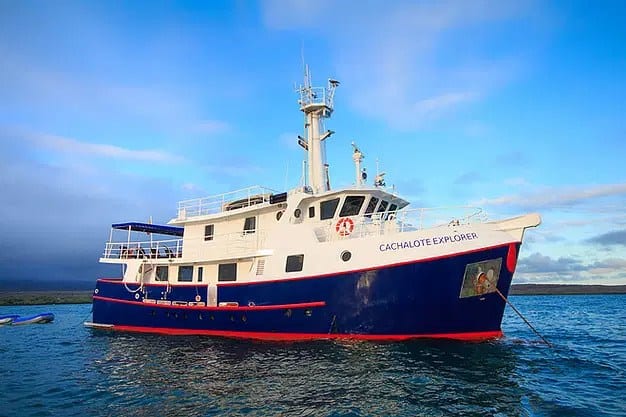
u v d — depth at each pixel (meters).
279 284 19.64
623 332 25.55
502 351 16.38
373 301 17.77
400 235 17.83
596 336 23.44
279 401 11.30
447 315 17.25
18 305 85.69
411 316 17.48
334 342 17.98
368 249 18.12
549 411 10.27
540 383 12.55
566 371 13.96
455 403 10.84
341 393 11.74
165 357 17.66
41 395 12.78
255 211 22.59
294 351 17.11
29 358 19.19
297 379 13.23
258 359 16.19
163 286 23.86
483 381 12.68
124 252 27.03
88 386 13.70
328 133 23.91
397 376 13.16
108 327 26.25
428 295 17.19
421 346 16.92
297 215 20.67
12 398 12.51
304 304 18.88
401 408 10.54
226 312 21.09
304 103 24.28
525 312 47.41
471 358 15.24
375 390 11.91
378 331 17.88
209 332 21.77
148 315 24.33
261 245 21.94
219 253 23.55
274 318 19.64
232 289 21.05
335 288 18.39
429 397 11.30
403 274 17.41
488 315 17.36
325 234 20.19
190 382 13.59
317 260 19.03
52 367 16.97
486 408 10.49
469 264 16.89
